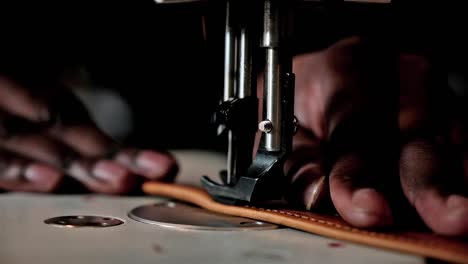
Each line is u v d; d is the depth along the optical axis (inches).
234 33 31.7
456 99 44.9
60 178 41.1
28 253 22.8
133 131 76.9
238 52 31.6
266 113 30.1
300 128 39.4
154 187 40.4
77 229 27.9
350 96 39.7
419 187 27.9
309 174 31.8
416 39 59.8
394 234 25.4
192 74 70.6
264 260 22.5
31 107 46.6
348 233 25.5
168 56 70.7
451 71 60.7
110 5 69.9
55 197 40.6
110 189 40.9
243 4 30.9
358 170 29.5
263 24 29.2
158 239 25.8
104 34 71.2
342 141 34.0
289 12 29.4
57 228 28.0
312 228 27.0
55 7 66.6
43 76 51.0
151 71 73.0
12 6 64.1
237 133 31.8
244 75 31.1
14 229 27.6
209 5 33.7
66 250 23.4
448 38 60.2
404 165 29.9
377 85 41.4
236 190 31.5
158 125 76.9
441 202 26.0
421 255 23.1
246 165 32.1
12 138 44.2
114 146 45.2
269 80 29.6
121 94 75.9
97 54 72.6
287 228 29.1
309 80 42.7
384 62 43.9
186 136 77.7
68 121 46.4
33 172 41.2
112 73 74.2
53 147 43.8
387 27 57.7
